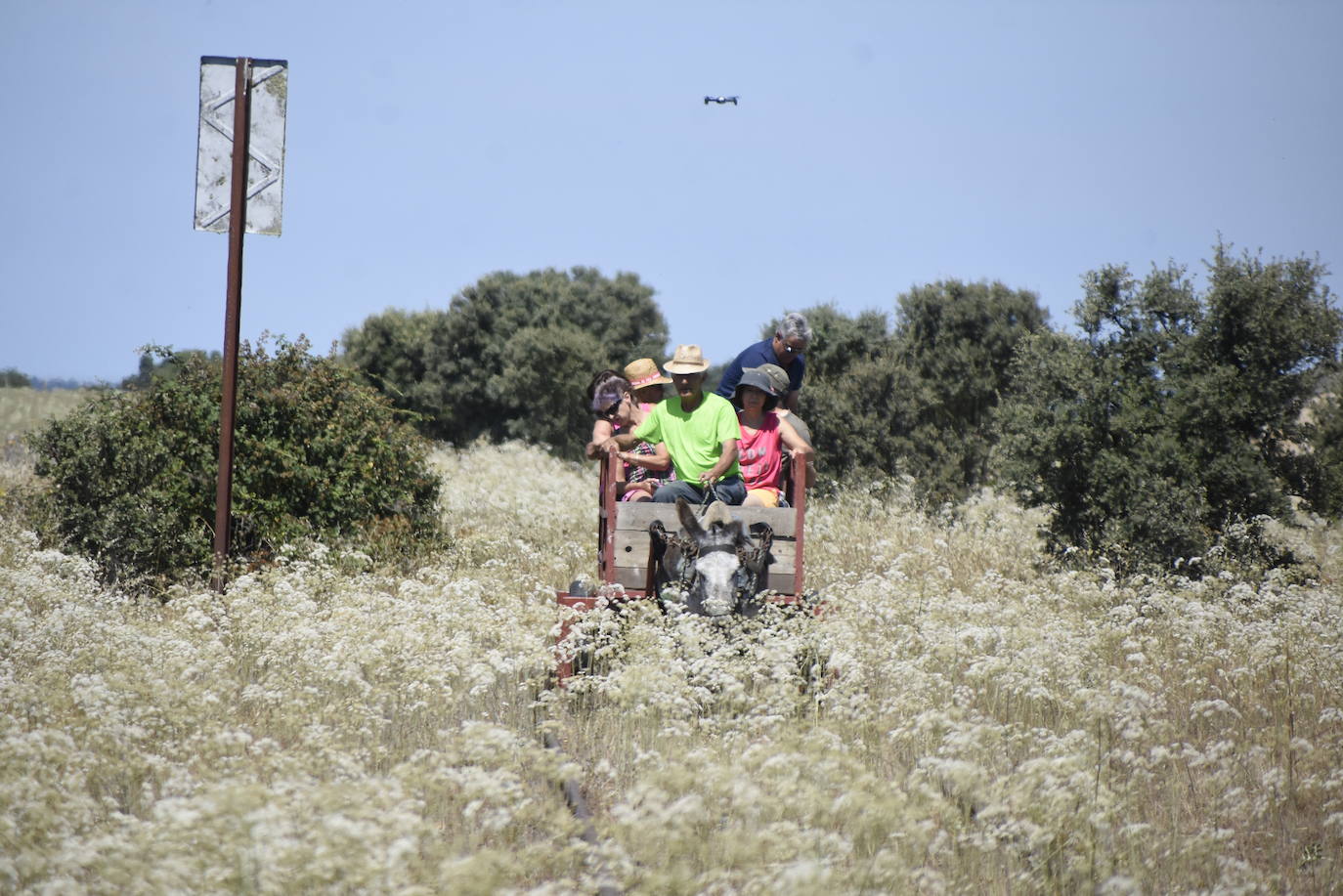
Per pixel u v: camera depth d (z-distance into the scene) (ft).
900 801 60.44
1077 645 109.09
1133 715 84.74
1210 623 127.24
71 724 75.87
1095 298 204.03
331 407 192.85
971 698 97.86
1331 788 75.46
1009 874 64.49
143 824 55.11
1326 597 143.13
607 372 130.21
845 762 65.51
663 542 112.98
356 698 90.27
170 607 139.85
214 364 187.01
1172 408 195.31
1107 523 191.62
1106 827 64.95
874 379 337.93
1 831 53.62
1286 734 88.17
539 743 89.76
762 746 71.00
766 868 55.21
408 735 91.09
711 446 118.11
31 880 52.95
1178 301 199.93
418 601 129.90
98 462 169.27
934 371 387.34
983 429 347.77
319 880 49.75
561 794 76.54
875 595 129.18
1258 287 193.06
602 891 57.41
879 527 221.46
